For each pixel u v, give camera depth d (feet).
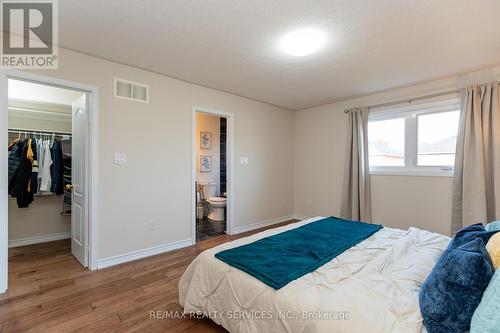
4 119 6.84
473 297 3.10
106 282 7.58
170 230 10.44
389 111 11.93
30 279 7.73
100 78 8.51
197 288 5.46
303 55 7.95
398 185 11.71
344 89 11.75
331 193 14.33
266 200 14.74
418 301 3.78
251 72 9.73
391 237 6.91
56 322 5.68
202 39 7.25
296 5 5.69
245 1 5.57
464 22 6.27
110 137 8.75
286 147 15.87
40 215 11.45
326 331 3.44
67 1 5.57
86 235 8.57
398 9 5.78
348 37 7.04
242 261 5.18
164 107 10.14
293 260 5.19
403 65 8.96
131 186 9.29
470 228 5.42
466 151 9.31
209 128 18.25
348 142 13.01
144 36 7.09
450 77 10.05
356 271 4.80
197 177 17.54
